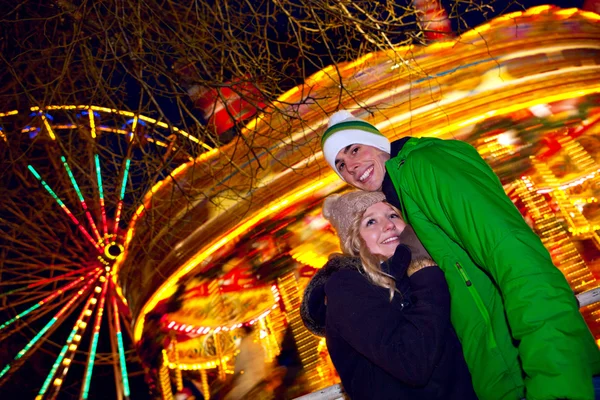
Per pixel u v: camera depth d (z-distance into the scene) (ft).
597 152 27.20
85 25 18.06
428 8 18.08
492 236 6.43
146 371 36.96
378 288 7.52
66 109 19.02
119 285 31.53
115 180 21.24
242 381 31.22
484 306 6.97
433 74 23.38
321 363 29.30
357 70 21.07
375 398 7.36
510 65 24.32
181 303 30.96
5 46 20.29
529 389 5.96
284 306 30.35
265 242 27.48
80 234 32.35
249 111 18.63
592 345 5.93
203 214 23.89
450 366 7.13
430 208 7.19
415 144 7.75
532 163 27.09
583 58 25.14
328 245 28.17
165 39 18.10
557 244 26.63
